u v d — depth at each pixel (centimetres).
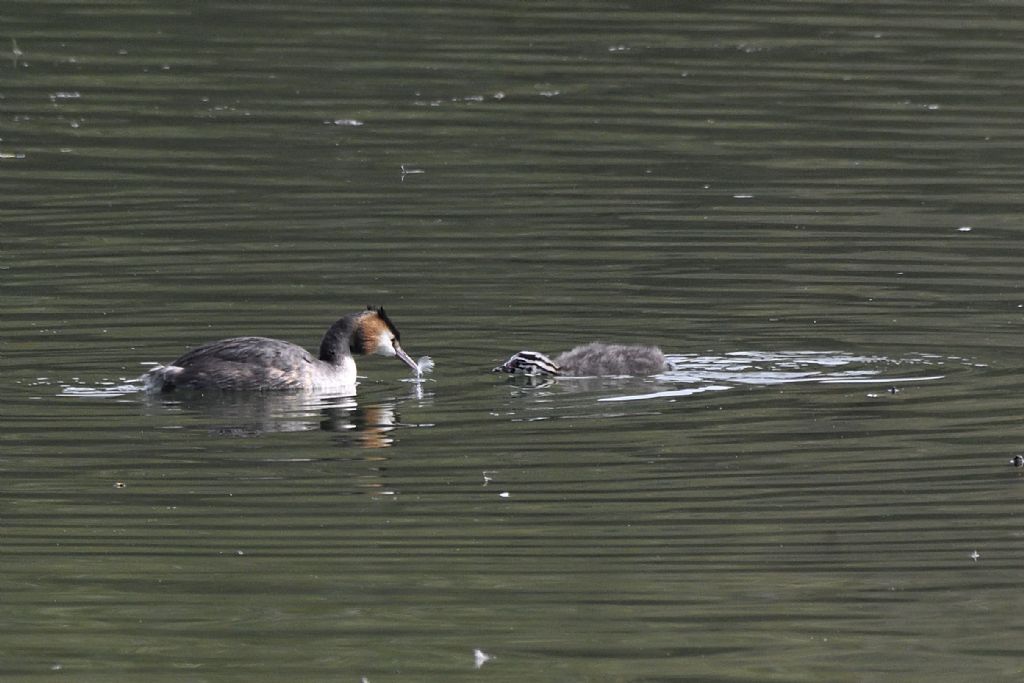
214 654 1105
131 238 2039
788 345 1723
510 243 2044
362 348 1694
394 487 1366
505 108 2553
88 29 2848
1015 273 1936
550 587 1197
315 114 2520
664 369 1659
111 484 1369
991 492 1353
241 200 2186
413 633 1133
